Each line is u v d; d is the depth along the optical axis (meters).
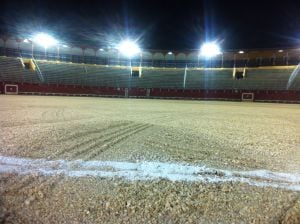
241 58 47.25
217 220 2.58
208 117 12.30
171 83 45.16
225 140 6.41
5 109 13.18
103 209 2.73
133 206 2.80
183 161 4.46
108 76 46.00
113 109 15.04
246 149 5.52
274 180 3.70
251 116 13.81
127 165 4.15
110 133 6.68
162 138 6.31
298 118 13.37
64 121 8.66
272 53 44.84
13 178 3.46
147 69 48.81
